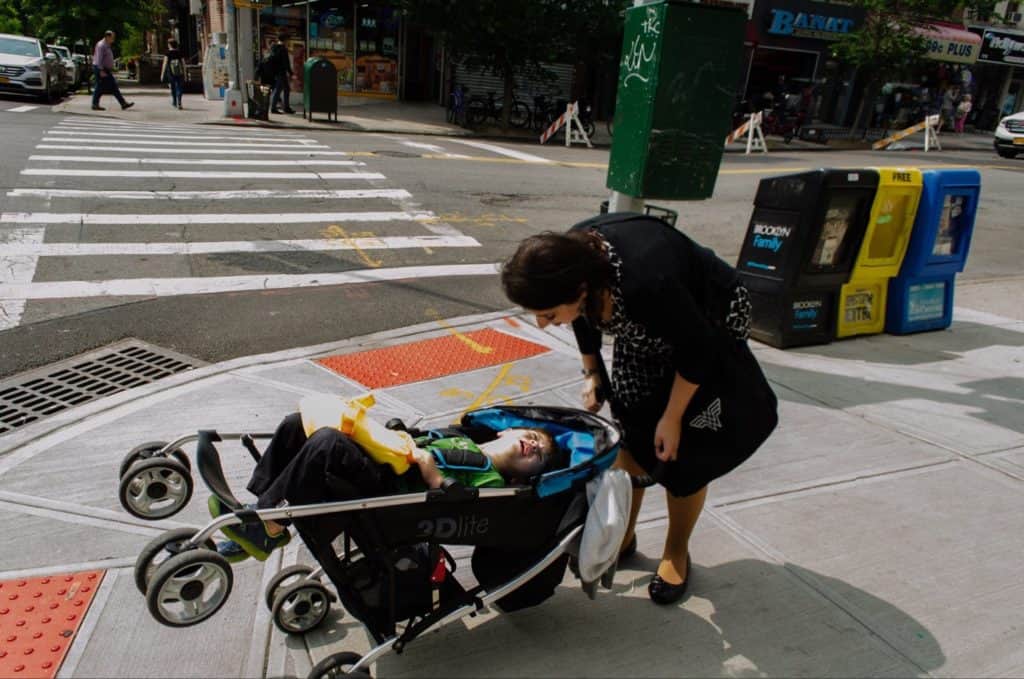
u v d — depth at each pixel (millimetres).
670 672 2695
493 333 5996
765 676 2697
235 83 17969
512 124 22344
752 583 3195
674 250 2400
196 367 5094
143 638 2709
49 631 2707
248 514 2279
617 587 3143
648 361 2650
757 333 6211
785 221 5875
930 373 5660
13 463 3770
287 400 4602
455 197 10945
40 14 27531
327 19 23578
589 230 2451
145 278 6711
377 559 2473
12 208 8422
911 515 3746
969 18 30312
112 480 3658
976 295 7965
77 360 5082
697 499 2896
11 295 6094
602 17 18922
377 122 19938
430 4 18516
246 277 6957
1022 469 4254
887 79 25781
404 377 5066
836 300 6195
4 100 19641
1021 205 13812
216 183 10398
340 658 2412
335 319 6113
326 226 8883
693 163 5082
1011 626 2994
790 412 4836
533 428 2953
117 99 19594
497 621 2914
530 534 2666
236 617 2844
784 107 25250
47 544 3164
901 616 3027
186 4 34281
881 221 6047
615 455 2719
